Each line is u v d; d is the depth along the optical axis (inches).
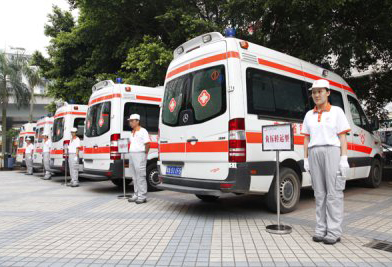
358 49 394.9
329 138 161.5
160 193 335.6
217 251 149.6
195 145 219.9
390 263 133.3
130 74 507.2
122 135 332.8
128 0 475.5
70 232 186.5
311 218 212.8
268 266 131.2
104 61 590.2
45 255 148.0
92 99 375.9
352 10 371.2
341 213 160.2
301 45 420.2
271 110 223.1
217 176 204.2
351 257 140.3
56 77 680.4
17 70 1099.3
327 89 166.6
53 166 490.9
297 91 250.2
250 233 178.4
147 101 359.3
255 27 436.8
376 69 497.4
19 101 1111.0
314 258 139.6
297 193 233.3
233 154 197.2
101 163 340.2
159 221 209.0
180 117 235.9
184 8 468.1
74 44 622.8
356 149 311.0
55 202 292.4
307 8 361.7
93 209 255.3
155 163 353.7
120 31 550.0
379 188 348.5
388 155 735.1
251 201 283.0
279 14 405.4
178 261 137.8
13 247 160.1
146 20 526.0
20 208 264.8
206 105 217.0
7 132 1450.5
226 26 440.5
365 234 173.5
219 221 207.0
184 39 473.4
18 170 943.7
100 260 140.6
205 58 224.4
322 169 164.4
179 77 245.6
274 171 217.3
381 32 390.6
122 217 223.1
